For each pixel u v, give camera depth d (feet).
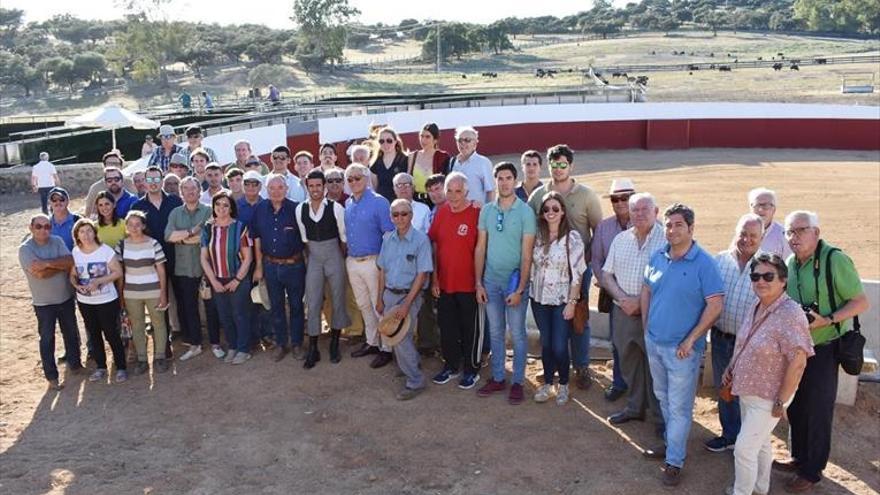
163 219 27.73
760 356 16.69
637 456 20.08
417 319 26.32
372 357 26.68
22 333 30.86
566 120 114.83
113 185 29.96
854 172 90.33
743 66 229.66
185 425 22.56
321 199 25.41
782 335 16.43
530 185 24.31
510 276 22.77
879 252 53.93
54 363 25.58
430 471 19.61
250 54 317.63
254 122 86.48
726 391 17.88
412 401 23.53
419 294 24.29
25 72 282.97
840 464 19.74
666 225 18.39
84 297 25.17
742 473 17.31
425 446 20.86
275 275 26.03
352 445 21.07
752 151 110.73
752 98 129.80
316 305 25.84
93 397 24.73
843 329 18.22
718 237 58.95
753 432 16.97
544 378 23.27
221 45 336.70
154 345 26.73
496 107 111.96
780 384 16.67
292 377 25.41
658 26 444.96
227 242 25.84
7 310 33.68
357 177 24.99
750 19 439.63
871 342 30.30
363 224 25.13
